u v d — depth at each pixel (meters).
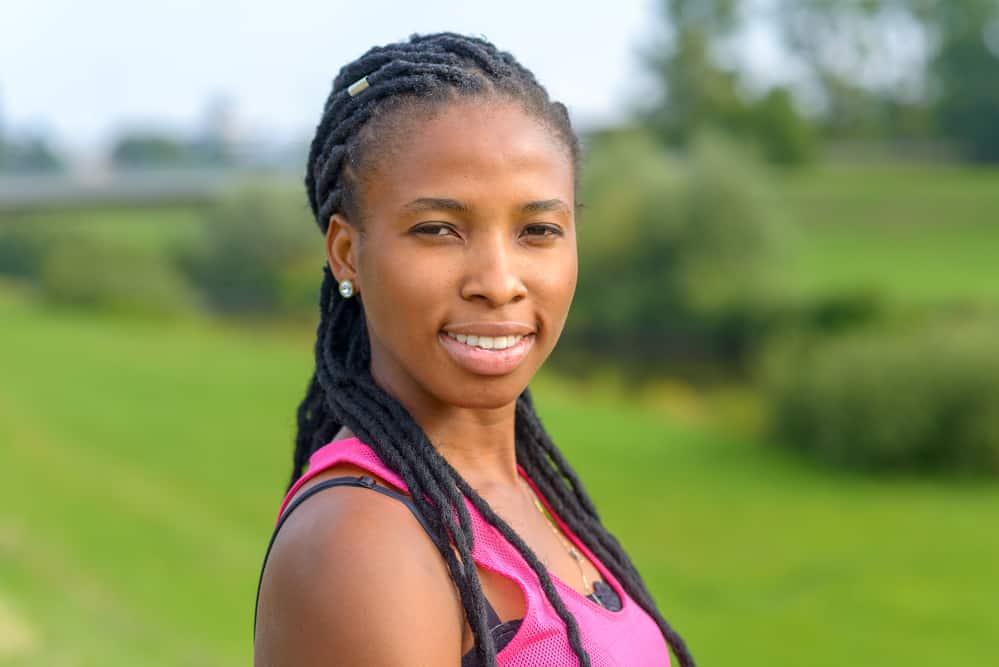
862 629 13.91
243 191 54.94
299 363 38.50
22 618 11.38
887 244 59.84
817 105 89.31
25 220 70.56
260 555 16.95
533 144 1.61
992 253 56.09
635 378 38.78
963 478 23.84
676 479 23.58
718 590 15.95
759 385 32.38
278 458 24.55
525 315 1.62
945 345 25.05
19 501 19.19
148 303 50.06
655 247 41.97
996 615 14.23
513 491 1.85
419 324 1.60
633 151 44.38
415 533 1.51
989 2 83.06
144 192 73.75
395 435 1.62
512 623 1.56
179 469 23.05
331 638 1.42
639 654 1.72
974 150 83.69
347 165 1.65
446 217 1.58
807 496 22.25
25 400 30.16
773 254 42.25
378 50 1.74
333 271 1.73
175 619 12.78
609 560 1.98
